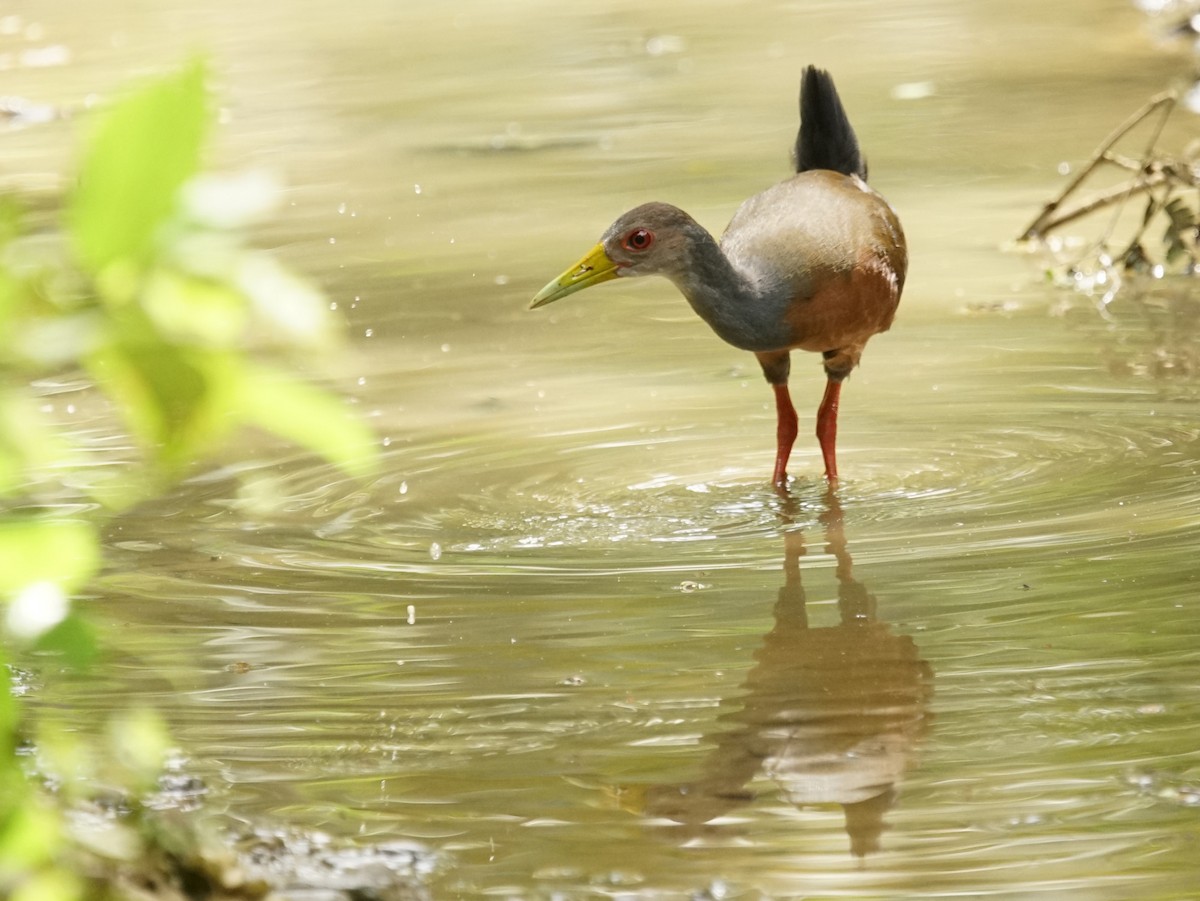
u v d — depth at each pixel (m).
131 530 11.16
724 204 19.72
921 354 14.55
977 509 10.90
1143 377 13.50
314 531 11.07
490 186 21.77
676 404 13.62
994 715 7.87
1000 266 17.17
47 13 37.78
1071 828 6.72
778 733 7.81
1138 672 8.27
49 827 2.65
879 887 6.30
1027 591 9.41
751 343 11.61
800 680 8.40
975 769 7.32
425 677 8.63
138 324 1.88
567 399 13.84
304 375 14.66
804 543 10.51
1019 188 20.08
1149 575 9.51
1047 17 31.08
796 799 7.12
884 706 8.05
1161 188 19.50
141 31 34.81
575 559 10.41
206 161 1.99
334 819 7.01
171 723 8.10
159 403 1.92
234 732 7.99
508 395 14.02
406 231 19.89
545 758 7.64
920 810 6.96
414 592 9.90
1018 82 25.83
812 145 13.02
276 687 8.55
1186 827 6.68
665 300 16.98
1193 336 14.57
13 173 22.53
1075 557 9.88
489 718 8.11
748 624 9.17
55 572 2.15
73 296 1.90
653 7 35.25
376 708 8.26
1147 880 6.26
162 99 1.83
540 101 26.97
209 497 11.85
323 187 22.33
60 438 2.17
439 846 6.75
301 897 5.79
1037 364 14.03
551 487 11.83
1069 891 6.20
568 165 22.59
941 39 29.83
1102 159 17.42
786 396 11.91
